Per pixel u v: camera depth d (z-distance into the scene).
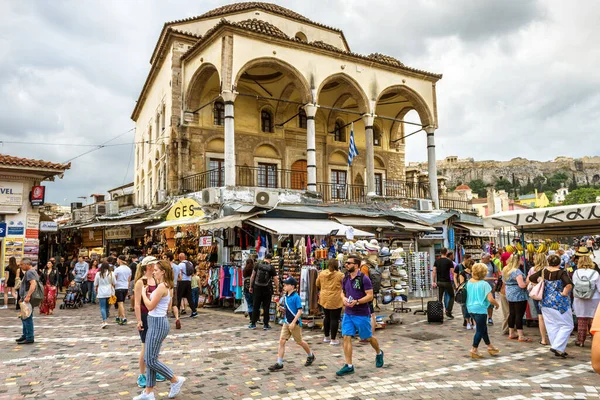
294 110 24.72
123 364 7.65
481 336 7.75
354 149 21.38
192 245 17.20
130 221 20.53
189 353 8.37
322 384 6.38
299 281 11.48
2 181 16.75
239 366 7.40
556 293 7.96
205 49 19.77
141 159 30.89
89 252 24.20
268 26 20.45
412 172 35.06
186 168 21.12
